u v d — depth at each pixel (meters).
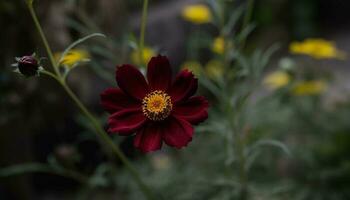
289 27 1.37
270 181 0.54
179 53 0.96
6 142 0.55
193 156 0.57
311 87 0.59
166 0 1.10
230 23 0.45
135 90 0.31
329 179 0.55
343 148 0.59
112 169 0.52
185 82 0.30
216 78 0.48
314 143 0.60
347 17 1.48
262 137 0.52
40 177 0.74
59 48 0.51
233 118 0.43
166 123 0.30
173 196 0.51
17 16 0.51
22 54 0.52
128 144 0.71
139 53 0.37
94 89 0.70
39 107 0.53
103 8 0.53
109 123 0.30
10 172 0.54
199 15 0.58
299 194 0.53
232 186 0.46
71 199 0.72
